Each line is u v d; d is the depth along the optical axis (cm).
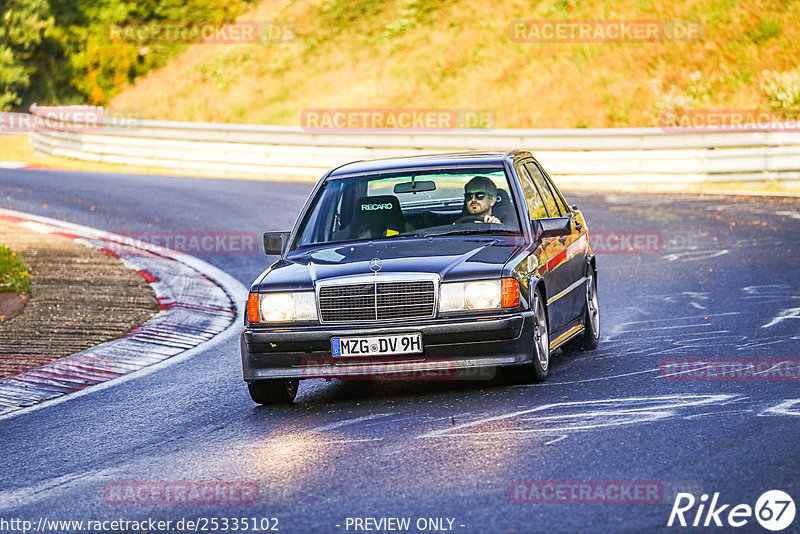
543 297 2772
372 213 2909
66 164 10744
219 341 3881
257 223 6919
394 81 11694
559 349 3309
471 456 1973
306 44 12912
